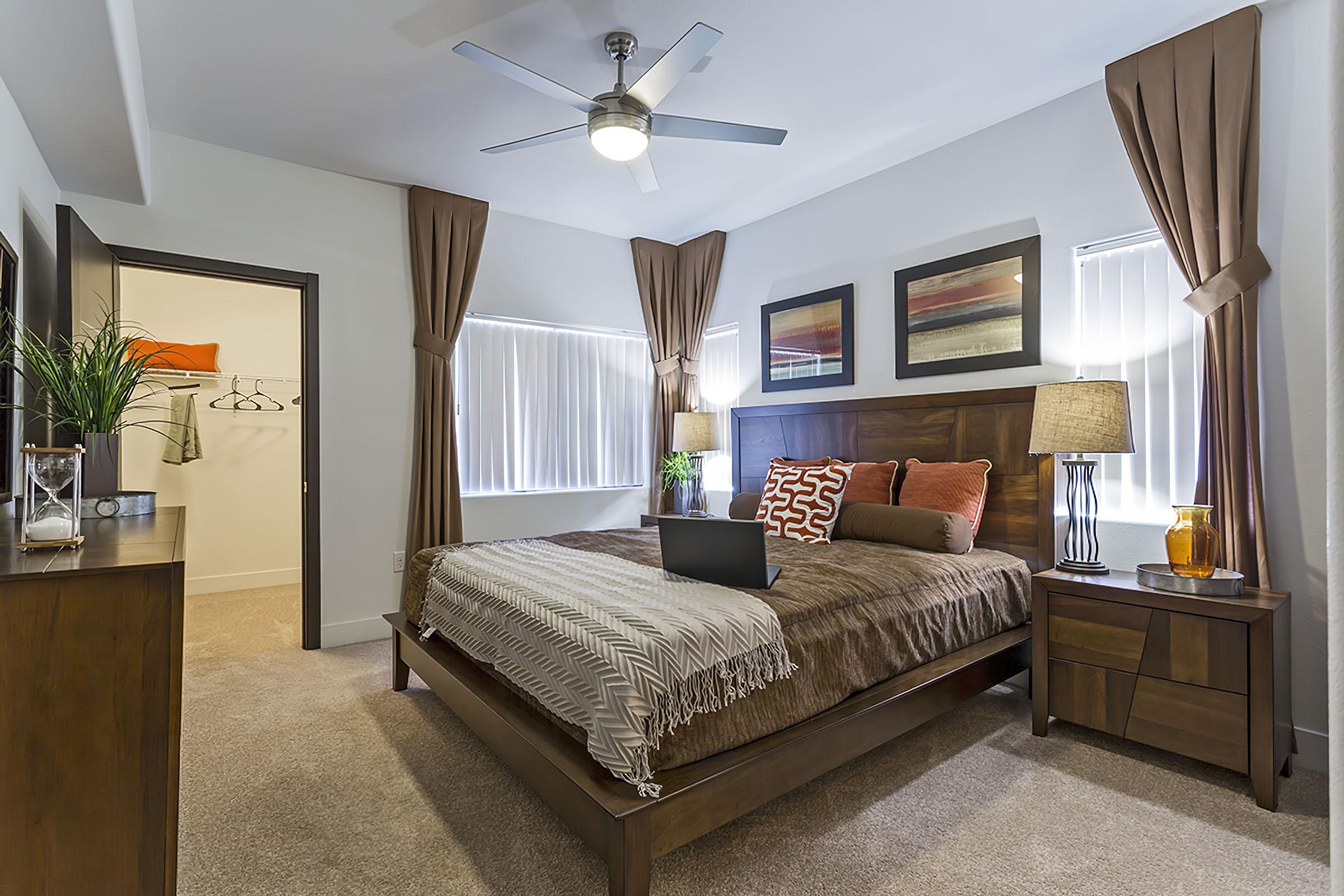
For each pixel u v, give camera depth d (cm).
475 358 436
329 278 378
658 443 508
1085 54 270
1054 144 306
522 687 200
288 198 365
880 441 374
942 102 308
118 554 137
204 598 494
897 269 376
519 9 236
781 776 180
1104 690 241
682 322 519
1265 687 204
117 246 320
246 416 529
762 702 184
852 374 399
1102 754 241
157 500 494
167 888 127
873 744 208
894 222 377
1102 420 255
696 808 160
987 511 324
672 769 163
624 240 505
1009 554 312
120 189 307
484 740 209
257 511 534
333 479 379
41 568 121
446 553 287
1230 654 212
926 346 358
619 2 233
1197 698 219
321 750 245
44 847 120
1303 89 233
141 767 125
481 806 207
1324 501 231
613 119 243
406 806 206
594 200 425
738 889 167
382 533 395
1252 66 239
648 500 515
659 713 161
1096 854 181
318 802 208
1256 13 238
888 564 259
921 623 240
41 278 266
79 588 121
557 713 181
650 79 228
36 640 118
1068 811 203
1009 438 316
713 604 193
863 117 321
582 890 168
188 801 209
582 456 483
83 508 227
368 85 287
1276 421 240
